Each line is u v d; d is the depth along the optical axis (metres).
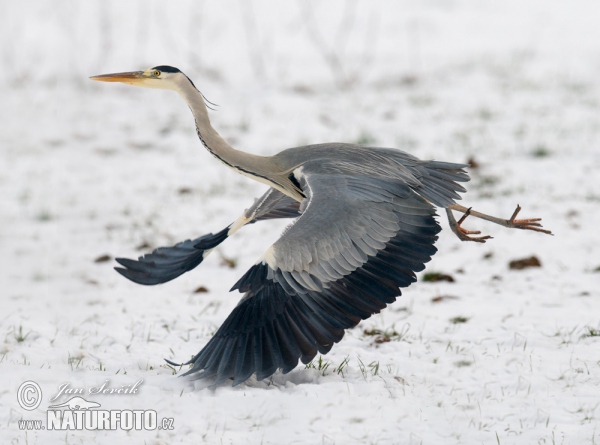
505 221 10.23
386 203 9.26
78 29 30.80
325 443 8.08
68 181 18.80
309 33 30.89
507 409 8.86
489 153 19.47
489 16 32.31
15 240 15.67
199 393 9.05
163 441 8.07
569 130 20.86
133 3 33.47
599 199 16.67
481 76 25.80
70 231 16.17
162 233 15.89
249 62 28.16
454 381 9.59
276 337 8.84
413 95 24.31
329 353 10.45
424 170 9.98
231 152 10.69
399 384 9.41
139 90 25.66
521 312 11.79
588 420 8.59
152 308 12.43
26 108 23.62
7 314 12.11
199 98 10.95
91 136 21.62
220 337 9.05
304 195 10.05
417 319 11.71
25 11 32.47
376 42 29.94
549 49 28.36
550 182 17.66
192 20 31.84
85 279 13.83
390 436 8.23
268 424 8.44
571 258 13.93
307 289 8.77
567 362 10.00
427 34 30.53
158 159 20.16
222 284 13.55
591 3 33.41
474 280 13.27
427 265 13.98
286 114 22.92
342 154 10.12
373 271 8.95
